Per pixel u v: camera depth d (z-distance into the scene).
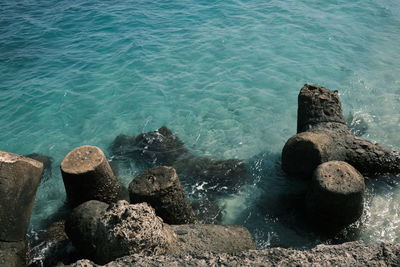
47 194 9.30
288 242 7.68
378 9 17.11
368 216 8.02
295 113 11.51
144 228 5.73
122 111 11.94
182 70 13.48
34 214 8.73
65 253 7.61
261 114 11.50
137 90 12.71
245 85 12.66
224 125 11.17
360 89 12.25
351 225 7.79
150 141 10.59
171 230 6.49
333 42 14.67
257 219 8.24
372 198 8.41
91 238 7.20
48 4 19.03
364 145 8.86
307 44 14.56
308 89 9.75
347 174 7.50
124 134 11.09
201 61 13.86
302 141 8.50
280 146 10.31
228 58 13.94
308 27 15.64
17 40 15.79
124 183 9.39
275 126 11.05
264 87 12.55
